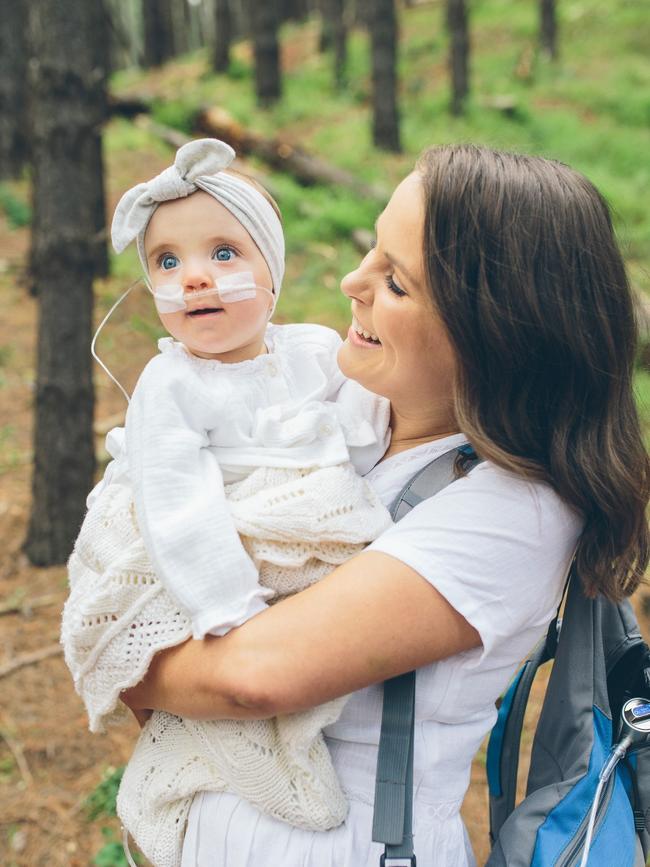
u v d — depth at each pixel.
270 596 1.31
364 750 1.35
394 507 1.41
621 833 1.34
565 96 16.16
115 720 1.44
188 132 12.73
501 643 1.31
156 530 1.24
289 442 1.36
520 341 1.24
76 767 3.18
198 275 1.37
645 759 1.42
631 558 1.38
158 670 1.30
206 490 1.28
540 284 1.23
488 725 1.40
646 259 7.39
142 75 20.39
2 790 3.06
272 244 1.44
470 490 1.31
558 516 1.32
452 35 14.45
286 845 1.32
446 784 1.36
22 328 7.16
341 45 16.81
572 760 1.38
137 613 1.28
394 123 12.58
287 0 25.45
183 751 1.38
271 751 1.30
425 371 1.35
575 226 1.26
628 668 1.51
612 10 20.91
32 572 4.32
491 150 1.32
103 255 7.54
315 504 1.29
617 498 1.29
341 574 1.26
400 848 1.27
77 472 4.30
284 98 15.66
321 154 12.72
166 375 1.34
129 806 1.42
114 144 11.92
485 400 1.29
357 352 1.41
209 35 33.12
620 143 13.45
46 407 4.24
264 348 1.53
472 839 2.87
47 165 4.03
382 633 1.23
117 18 26.64
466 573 1.26
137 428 1.31
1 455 5.42
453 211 1.24
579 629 1.43
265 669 1.21
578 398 1.29
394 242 1.31
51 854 2.82
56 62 4.00
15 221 9.54
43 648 3.79
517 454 1.30
